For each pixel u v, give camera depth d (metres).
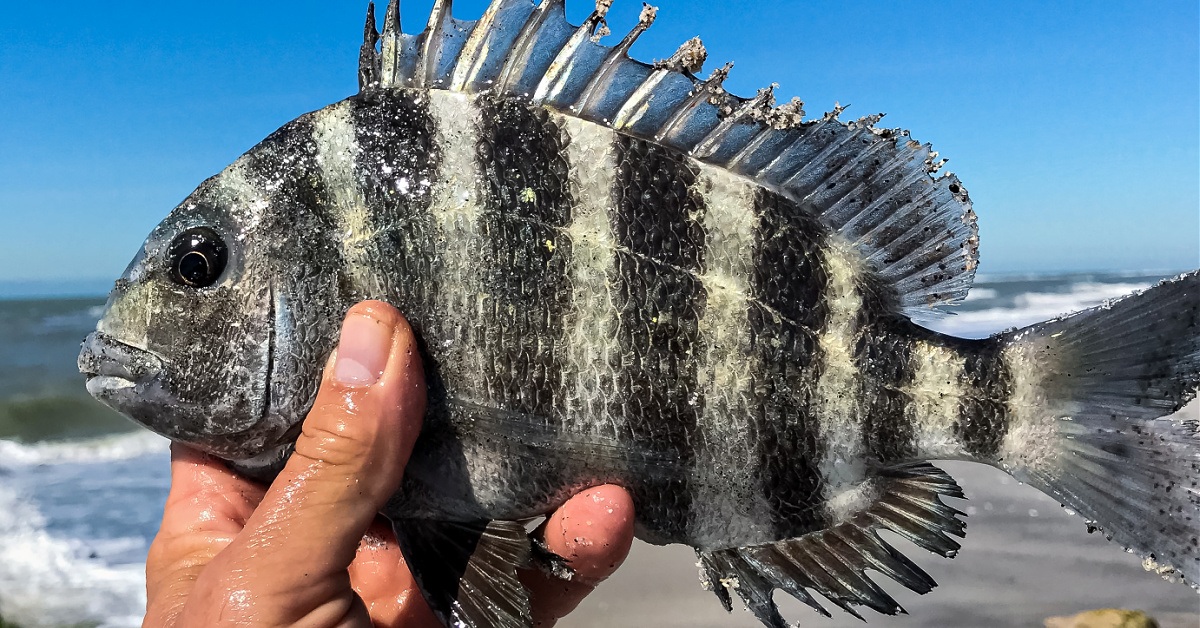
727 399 0.21
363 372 0.19
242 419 0.21
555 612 0.26
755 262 0.22
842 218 0.23
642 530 0.23
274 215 0.21
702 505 0.22
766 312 0.22
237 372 0.21
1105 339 0.22
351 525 0.19
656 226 0.21
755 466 0.22
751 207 0.22
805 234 0.22
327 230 0.21
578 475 0.22
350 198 0.21
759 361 0.22
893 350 0.22
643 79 0.22
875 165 0.23
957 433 0.22
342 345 0.19
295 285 0.21
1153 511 0.21
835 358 0.22
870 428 0.22
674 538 0.23
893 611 0.23
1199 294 0.21
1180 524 0.21
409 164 0.21
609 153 0.21
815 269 0.22
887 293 0.23
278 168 0.21
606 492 0.22
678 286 0.21
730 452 0.22
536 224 0.21
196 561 0.21
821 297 0.22
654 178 0.22
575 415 0.21
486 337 0.21
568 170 0.21
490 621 0.22
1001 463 0.22
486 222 0.21
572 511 0.22
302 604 0.18
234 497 0.23
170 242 0.21
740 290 0.22
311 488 0.18
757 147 0.22
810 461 0.22
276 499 0.18
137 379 0.21
